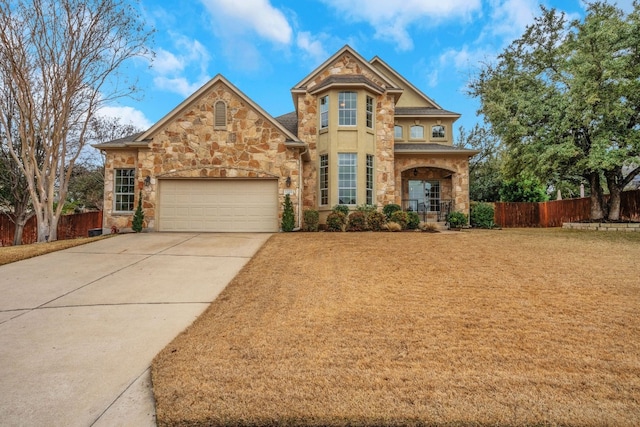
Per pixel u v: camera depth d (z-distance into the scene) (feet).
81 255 31.12
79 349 13.84
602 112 45.47
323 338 14.25
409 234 42.91
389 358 12.52
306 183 55.67
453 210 59.72
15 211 53.83
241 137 46.60
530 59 57.93
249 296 20.03
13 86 44.57
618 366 11.84
